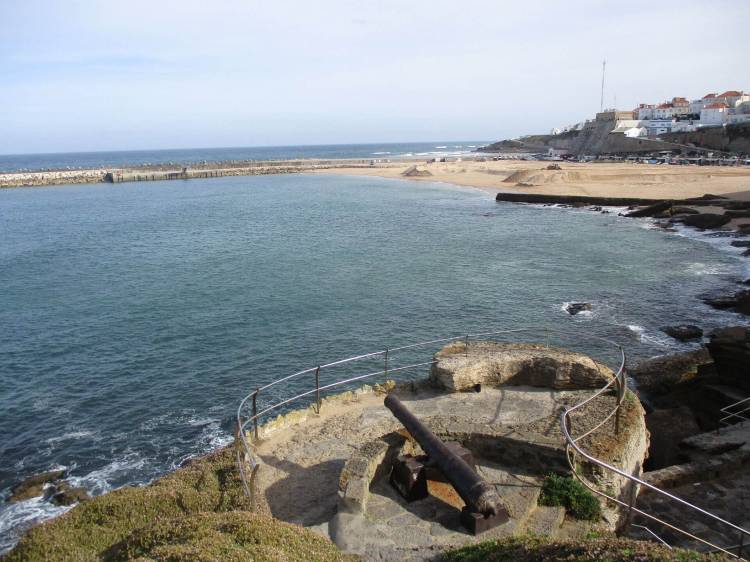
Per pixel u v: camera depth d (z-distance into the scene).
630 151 150.75
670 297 34.00
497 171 125.69
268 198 95.06
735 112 154.12
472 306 32.81
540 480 9.77
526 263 43.44
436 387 13.55
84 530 8.73
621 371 11.59
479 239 53.91
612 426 10.89
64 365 25.88
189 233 60.12
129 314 32.47
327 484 10.02
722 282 36.78
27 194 107.69
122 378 24.52
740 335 21.83
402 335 28.59
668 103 187.62
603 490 9.44
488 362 13.40
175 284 38.66
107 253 50.06
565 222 63.03
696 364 21.56
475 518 8.39
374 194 98.44
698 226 56.00
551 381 13.08
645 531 9.57
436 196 93.06
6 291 37.84
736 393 19.22
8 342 28.59
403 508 9.15
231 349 27.19
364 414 12.52
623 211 68.00
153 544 7.57
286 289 36.88
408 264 43.59
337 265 43.56
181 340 28.39
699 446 13.73
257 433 11.73
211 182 130.75
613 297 34.16
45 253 50.50
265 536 7.32
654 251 46.59
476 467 10.20
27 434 20.56
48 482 18.05
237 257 47.25
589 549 6.55
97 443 20.00
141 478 18.12
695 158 119.38
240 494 9.12
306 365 25.41
